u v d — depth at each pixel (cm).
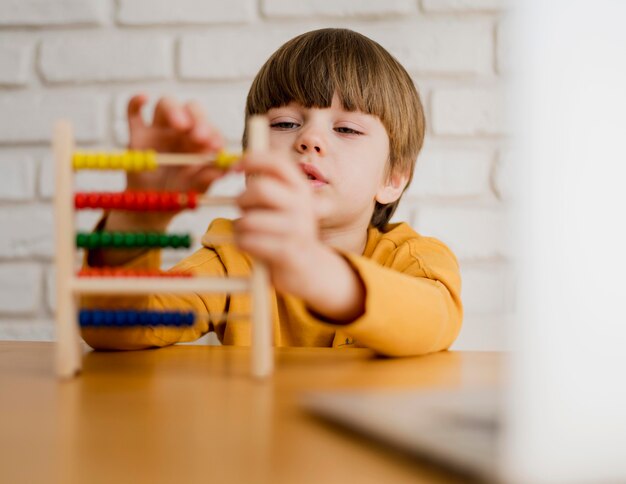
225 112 144
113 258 73
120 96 145
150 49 145
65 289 56
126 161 60
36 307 142
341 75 116
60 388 52
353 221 120
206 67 144
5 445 36
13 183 143
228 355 71
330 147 114
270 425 40
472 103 144
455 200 144
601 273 46
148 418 42
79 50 145
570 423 30
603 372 39
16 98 145
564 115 66
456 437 31
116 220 73
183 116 69
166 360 67
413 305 69
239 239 56
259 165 57
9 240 142
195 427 39
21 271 142
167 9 145
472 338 142
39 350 75
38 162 144
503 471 25
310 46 120
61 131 57
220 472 31
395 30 145
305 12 145
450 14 145
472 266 144
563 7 69
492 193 144
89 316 64
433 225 144
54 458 33
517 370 42
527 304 45
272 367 62
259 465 32
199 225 145
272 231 56
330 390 50
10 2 146
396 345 67
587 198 55
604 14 68
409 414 36
